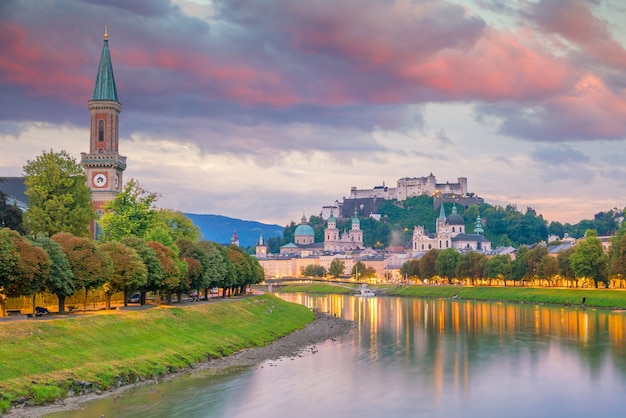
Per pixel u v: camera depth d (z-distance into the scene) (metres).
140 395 110.31
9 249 122.06
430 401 111.81
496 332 198.12
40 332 119.50
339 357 153.00
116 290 160.25
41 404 100.19
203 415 100.94
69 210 184.25
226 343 160.62
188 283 193.50
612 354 154.62
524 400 112.88
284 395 114.38
